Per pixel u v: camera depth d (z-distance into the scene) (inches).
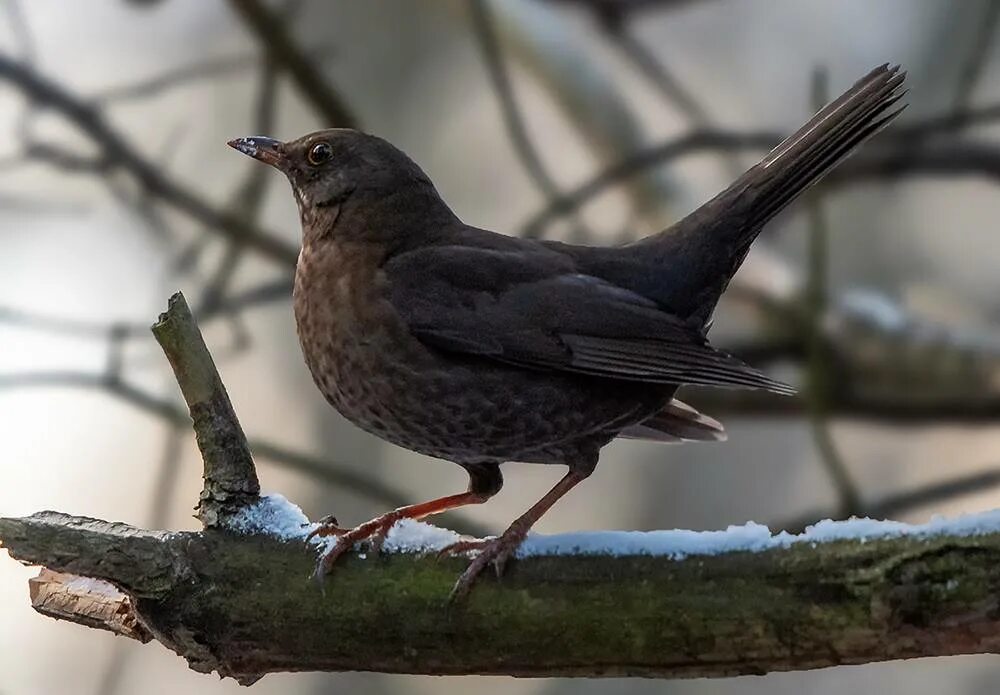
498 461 301.1
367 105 580.7
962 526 209.9
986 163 446.9
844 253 585.3
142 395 395.2
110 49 563.2
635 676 226.7
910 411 434.9
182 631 233.9
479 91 581.9
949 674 567.2
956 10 589.3
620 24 492.4
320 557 235.1
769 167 305.6
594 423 291.3
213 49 569.0
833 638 212.2
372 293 289.6
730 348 450.9
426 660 231.1
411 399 288.4
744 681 569.3
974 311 541.0
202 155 565.9
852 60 607.8
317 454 567.8
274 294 428.8
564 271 298.0
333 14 578.6
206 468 244.4
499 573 228.5
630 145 483.8
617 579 223.5
